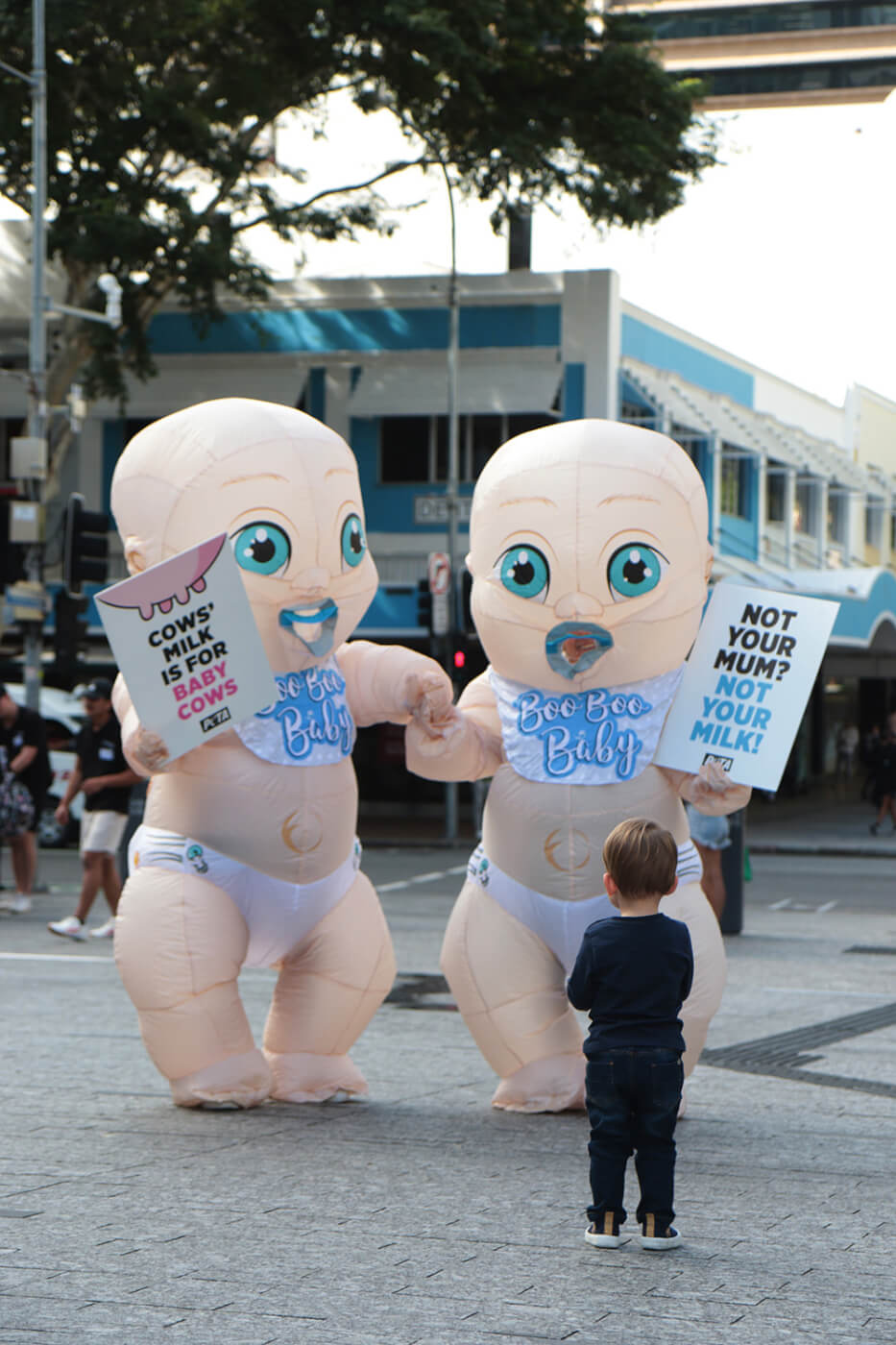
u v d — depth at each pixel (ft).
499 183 90.94
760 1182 20.85
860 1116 24.93
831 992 37.91
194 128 81.05
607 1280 16.69
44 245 76.69
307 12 79.82
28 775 52.37
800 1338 14.96
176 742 23.59
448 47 80.12
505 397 99.14
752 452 113.80
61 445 90.38
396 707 25.49
